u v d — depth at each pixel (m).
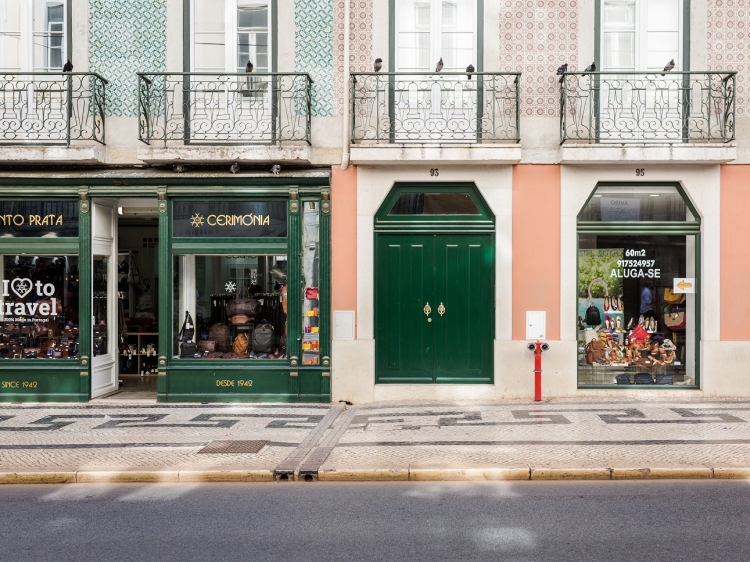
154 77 10.07
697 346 10.02
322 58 10.09
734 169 9.85
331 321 10.00
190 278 10.15
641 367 10.11
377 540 4.76
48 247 10.10
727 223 9.87
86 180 9.99
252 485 6.27
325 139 10.06
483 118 9.98
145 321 12.16
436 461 6.64
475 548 4.59
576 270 9.95
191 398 10.00
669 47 10.05
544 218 9.95
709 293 9.88
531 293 9.95
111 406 9.77
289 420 8.73
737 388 9.88
